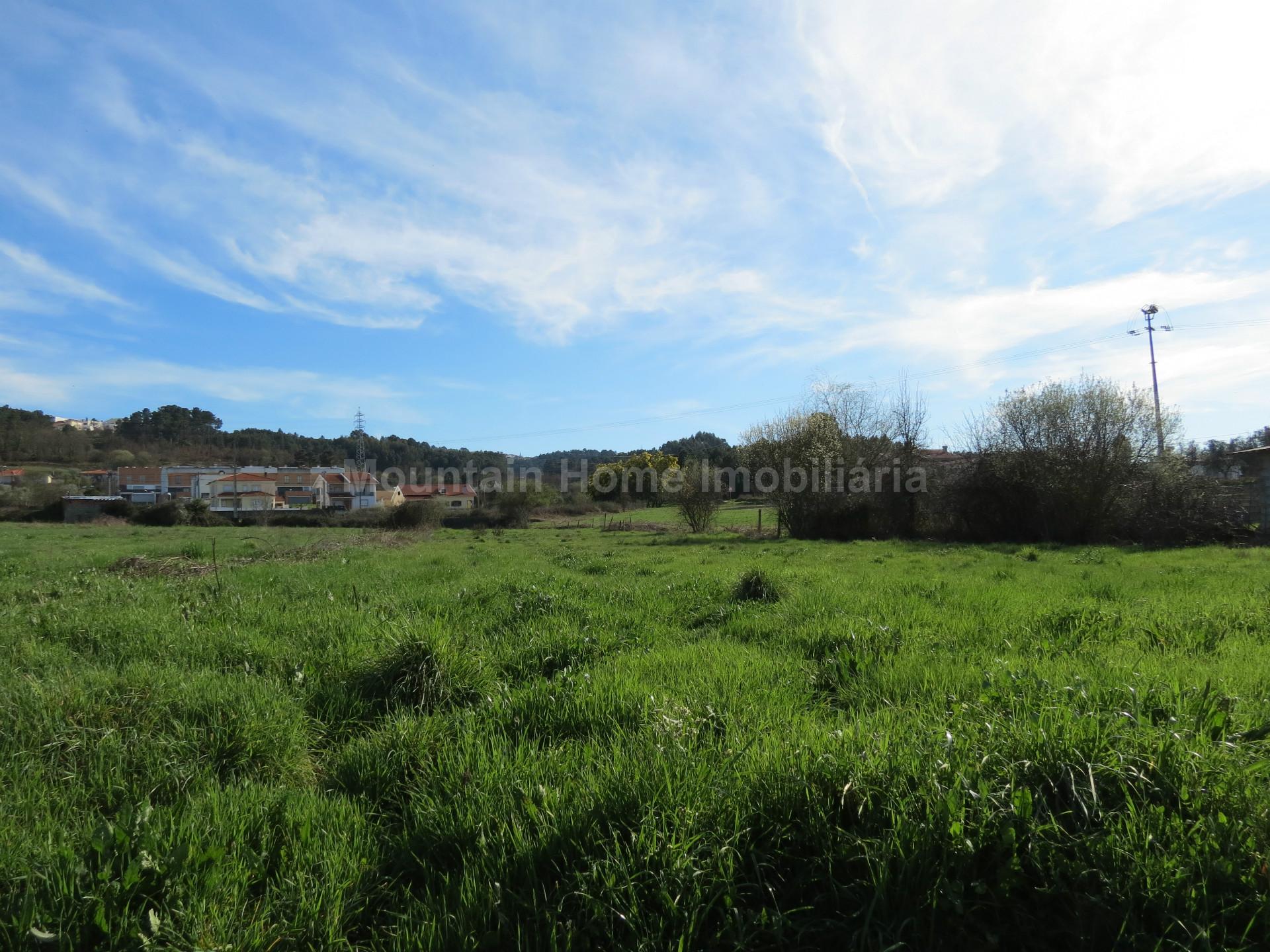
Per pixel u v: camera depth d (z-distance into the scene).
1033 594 9.30
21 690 4.49
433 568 13.52
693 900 2.35
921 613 7.60
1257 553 17.77
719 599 9.24
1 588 10.48
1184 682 4.38
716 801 2.76
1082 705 3.57
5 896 2.48
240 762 3.71
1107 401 25.34
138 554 17.81
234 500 68.75
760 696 4.64
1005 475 27.02
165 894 2.44
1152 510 24.17
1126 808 2.60
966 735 3.21
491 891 2.46
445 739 3.84
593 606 8.55
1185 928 2.12
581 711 4.27
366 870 2.77
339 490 82.06
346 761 3.79
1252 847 2.33
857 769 2.83
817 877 2.49
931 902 2.28
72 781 3.49
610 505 57.53
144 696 4.49
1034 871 2.40
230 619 7.54
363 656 5.58
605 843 2.60
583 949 2.25
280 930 2.37
